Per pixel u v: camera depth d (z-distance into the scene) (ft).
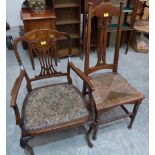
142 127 5.64
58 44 8.57
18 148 5.01
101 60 5.42
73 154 4.92
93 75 5.64
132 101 4.79
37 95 4.70
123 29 8.43
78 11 7.89
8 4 10.74
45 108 4.33
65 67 8.10
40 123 4.01
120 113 6.05
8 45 9.31
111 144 5.17
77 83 7.18
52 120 4.09
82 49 8.64
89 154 4.92
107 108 4.58
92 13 4.50
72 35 8.42
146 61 8.75
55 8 7.70
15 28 11.42
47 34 4.57
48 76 5.15
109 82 5.31
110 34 9.48
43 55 4.81
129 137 5.36
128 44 9.05
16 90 3.99
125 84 5.25
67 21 7.98
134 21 8.46
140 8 9.32
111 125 5.69
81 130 5.53
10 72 7.82
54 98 4.60
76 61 8.59
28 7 7.80
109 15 4.71
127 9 8.28
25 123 4.04
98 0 7.38
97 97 4.76
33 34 4.44
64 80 7.43
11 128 5.50
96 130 4.98
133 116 5.27
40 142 5.19
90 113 4.51
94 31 8.46
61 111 4.27
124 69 8.13
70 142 5.20
